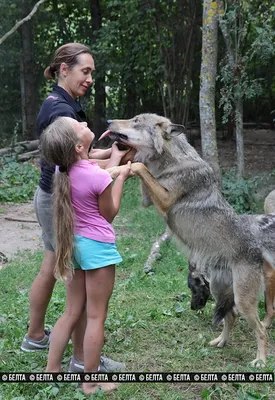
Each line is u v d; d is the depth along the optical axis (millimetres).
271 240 4691
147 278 6668
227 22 10422
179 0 15117
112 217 3859
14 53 16906
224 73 10758
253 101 20172
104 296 3812
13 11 16359
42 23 17625
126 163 4793
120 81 16859
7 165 13477
